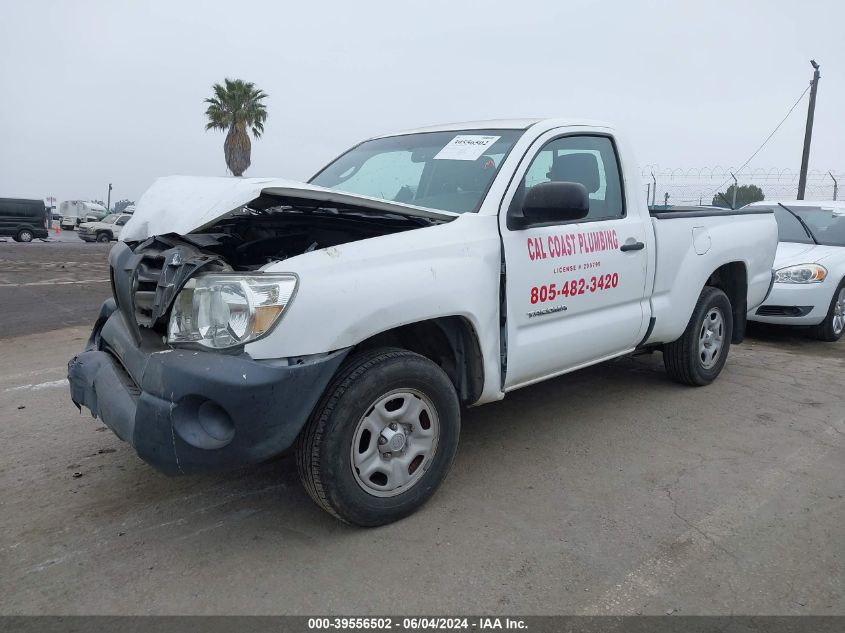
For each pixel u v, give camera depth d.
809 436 4.29
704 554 2.90
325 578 2.73
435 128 4.45
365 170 4.35
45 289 12.38
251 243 3.37
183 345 2.77
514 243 3.50
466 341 3.37
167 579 2.74
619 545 2.97
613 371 5.78
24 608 2.56
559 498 3.41
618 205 4.31
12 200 33.72
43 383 5.62
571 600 2.59
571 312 3.87
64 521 3.21
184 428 2.63
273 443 2.70
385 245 3.00
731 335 5.45
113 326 3.45
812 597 2.61
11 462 3.90
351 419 2.87
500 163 3.66
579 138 4.11
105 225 36.91
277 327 2.65
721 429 4.40
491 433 4.31
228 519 3.22
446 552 2.91
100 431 4.41
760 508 3.32
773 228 5.76
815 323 7.17
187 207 2.93
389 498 3.08
